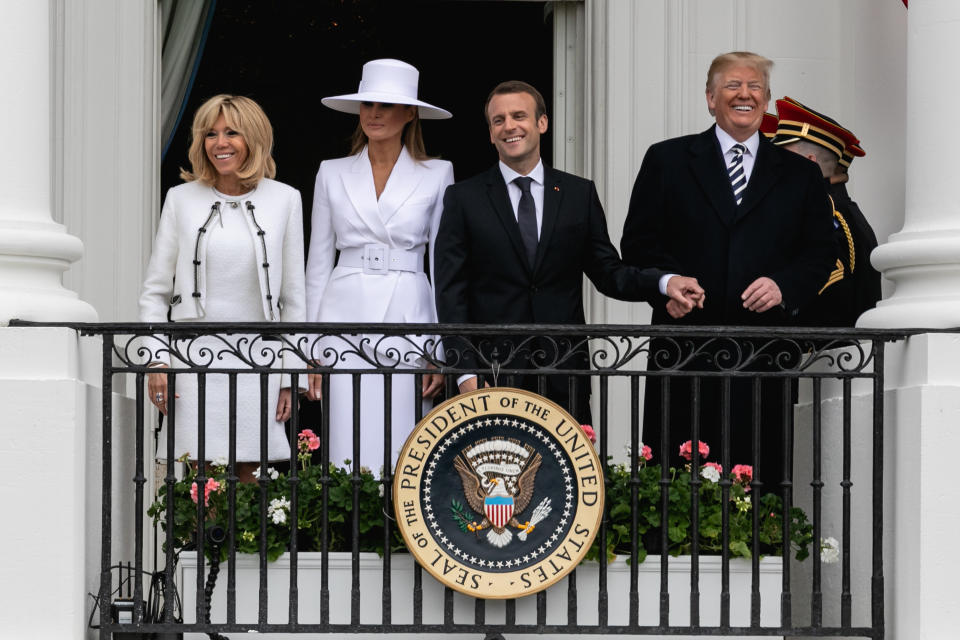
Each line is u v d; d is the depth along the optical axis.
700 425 14.56
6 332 12.52
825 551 13.35
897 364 13.06
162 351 13.48
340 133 20.55
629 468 14.09
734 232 14.40
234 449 12.66
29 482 12.37
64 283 18.06
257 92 20.36
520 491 12.70
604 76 19.00
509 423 12.77
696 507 12.75
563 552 12.64
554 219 14.31
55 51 18.05
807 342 14.59
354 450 12.66
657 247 14.73
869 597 13.16
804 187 14.55
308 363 12.68
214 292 14.51
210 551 12.91
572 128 19.64
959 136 13.45
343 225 14.95
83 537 12.66
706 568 13.23
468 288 14.44
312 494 13.22
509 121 14.23
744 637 13.17
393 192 14.94
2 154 13.30
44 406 12.40
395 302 14.83
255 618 13.06
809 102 19.20
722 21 19.12
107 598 12.53
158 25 18.88
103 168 18.16
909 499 12.63
